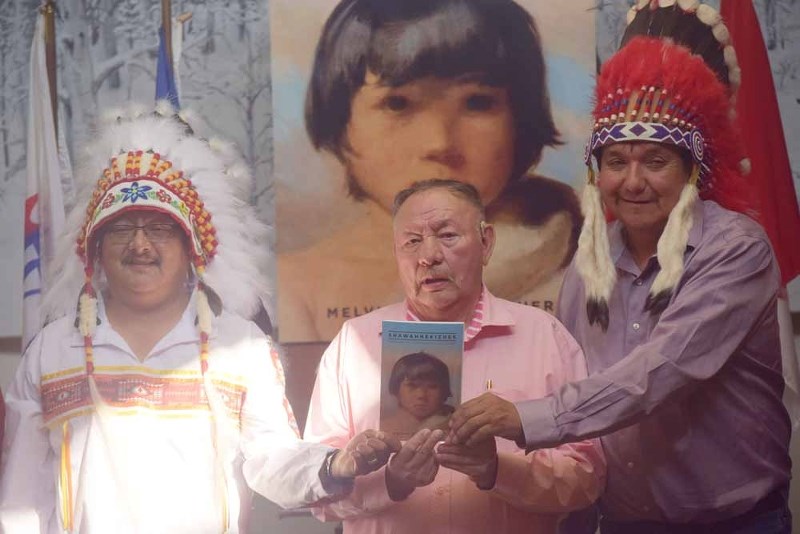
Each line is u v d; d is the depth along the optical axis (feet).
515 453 9.21
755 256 9.20
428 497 9.28
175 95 14.26
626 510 9.75
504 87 15.34
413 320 9.68
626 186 9.34
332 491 8.86
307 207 15.53
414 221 9.50
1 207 16.58
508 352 9.46
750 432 9.42
